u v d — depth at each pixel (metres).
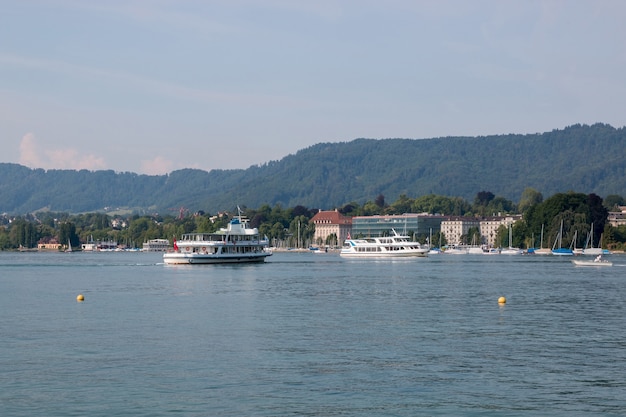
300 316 104.31
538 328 92.69
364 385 63.91
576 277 188.00
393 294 137.75
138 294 140.12
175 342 82.75
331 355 75.31
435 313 107.62
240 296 134.62
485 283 166.12
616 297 131.38
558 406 58.53
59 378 66.25
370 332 89.31
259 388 63.00
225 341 83.19
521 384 64.31
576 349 78.62
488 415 56.53
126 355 75.50
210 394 61.41
